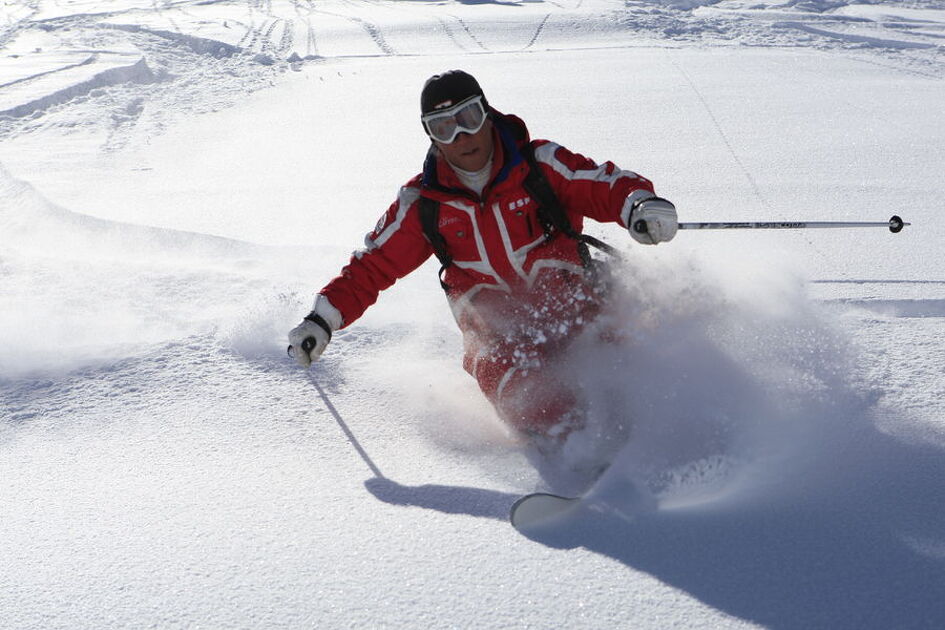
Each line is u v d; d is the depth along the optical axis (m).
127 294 4.30
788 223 3.25
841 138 8.72
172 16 24.67
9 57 18.08
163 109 13.33
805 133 9.03
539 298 2.89
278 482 2.48
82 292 4.35
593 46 18.45
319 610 1.86
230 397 3.09
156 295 4.28
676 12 22.66
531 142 2.87
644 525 2.12
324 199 7.16
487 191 2.76
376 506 2.31
